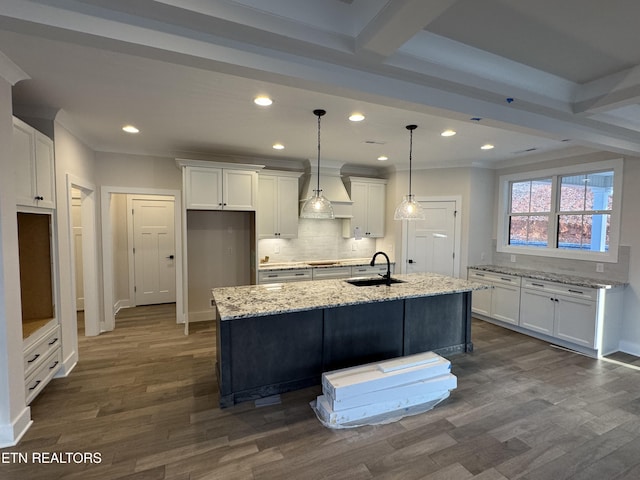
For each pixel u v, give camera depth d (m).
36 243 3.03
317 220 5.91
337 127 3.61
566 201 4.61
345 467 2.05
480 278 5.11
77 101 2.87
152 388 3.00
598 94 2.59
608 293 3.79
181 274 4.97
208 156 4.98
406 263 5.78
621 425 2.49
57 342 3.10
